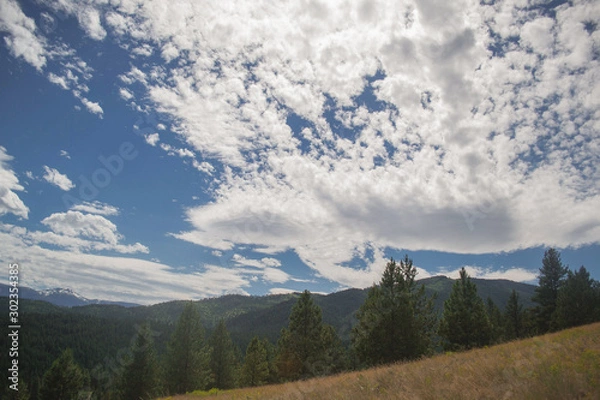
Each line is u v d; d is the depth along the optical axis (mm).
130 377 32625
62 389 34000
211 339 44000
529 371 6699
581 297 36094
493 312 48906
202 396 18672
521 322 48094
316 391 9547
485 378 7047
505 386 6117
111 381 37094
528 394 5359
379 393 7602
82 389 36688
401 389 7512
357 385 9023
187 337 34875
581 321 35250
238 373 47469
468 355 12594
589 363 6926
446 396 6211
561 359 7676
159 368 34344
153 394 32094
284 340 31953
